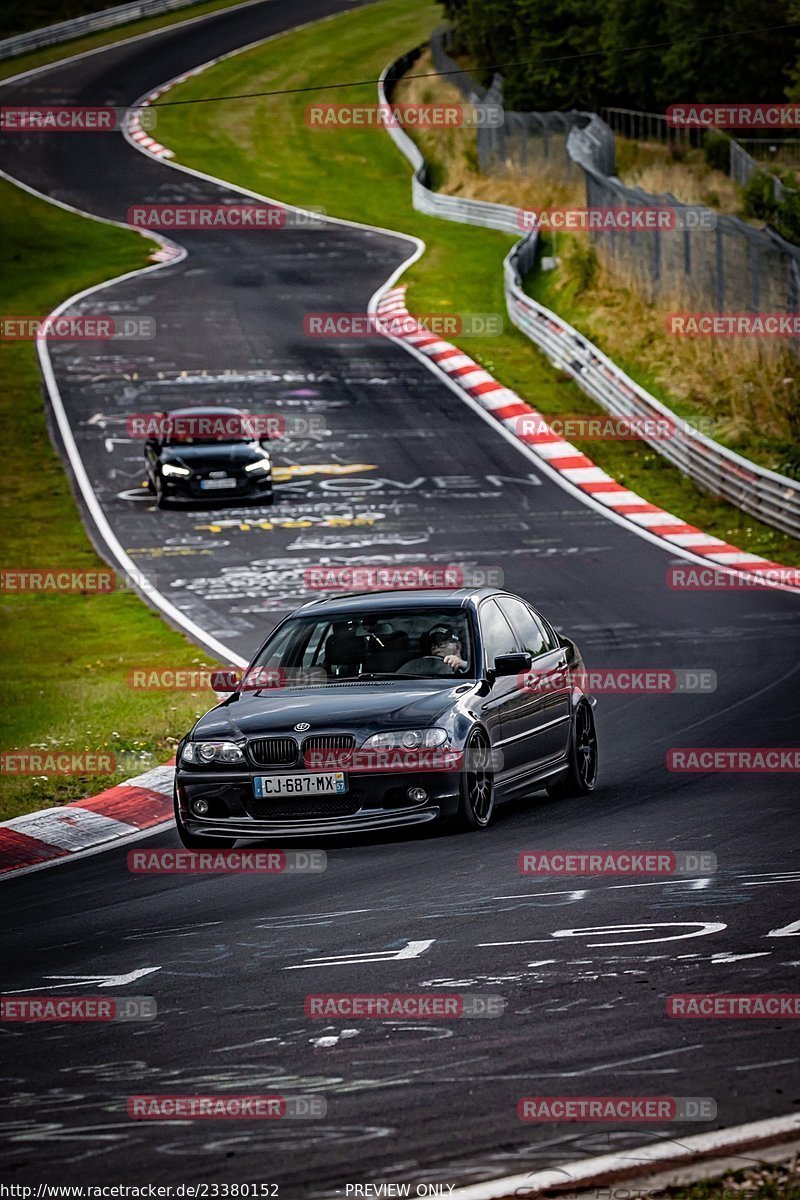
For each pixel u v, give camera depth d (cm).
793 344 10856
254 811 3400
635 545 8506
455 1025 2064
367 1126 1722
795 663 5700
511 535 8856
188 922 2841
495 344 13500
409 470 10488
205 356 13762
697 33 17825
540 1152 1614
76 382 13075
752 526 8869
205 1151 1681
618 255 13775
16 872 3512
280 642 3828
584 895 2789
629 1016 2052
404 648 3703
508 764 3628
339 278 16500
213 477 9656
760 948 2344
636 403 10912
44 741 4916
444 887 2944
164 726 5062
